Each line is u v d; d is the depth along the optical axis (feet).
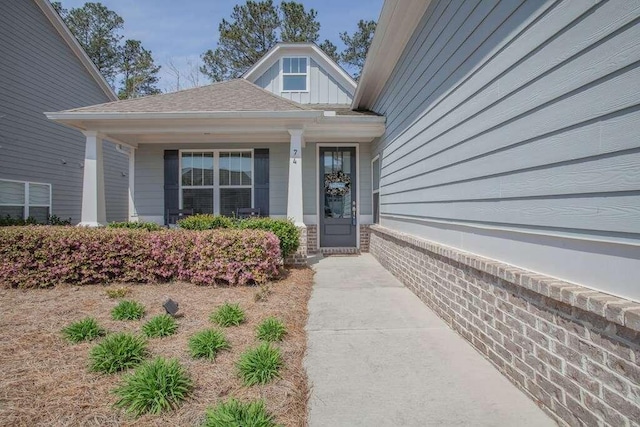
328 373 8.99
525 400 7.73
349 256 27.78
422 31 16.07
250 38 66.13
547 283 6.99
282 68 36.68
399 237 18.76
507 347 8.71
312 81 36.68
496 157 9.57
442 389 8.20
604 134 6.15
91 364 8.44
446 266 12.71
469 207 11.18
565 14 7.00
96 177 22.75
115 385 7.67
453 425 6.88
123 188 43.96
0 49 27.73
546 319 7.29
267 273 17.56
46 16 32.01
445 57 13.15
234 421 6.23
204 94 24.75
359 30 71.67
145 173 28.14
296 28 65.82
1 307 13.19
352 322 12.78
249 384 7.81
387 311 14.07
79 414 6.66
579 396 6.36
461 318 11.41
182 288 16.33
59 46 33.88
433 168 14.51
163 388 7.08
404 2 15.38
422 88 16.06
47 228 18.07
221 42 67.56
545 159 7.61
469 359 9.77
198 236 17.24
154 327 10.57
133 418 6.59
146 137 26.66
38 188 31.55
